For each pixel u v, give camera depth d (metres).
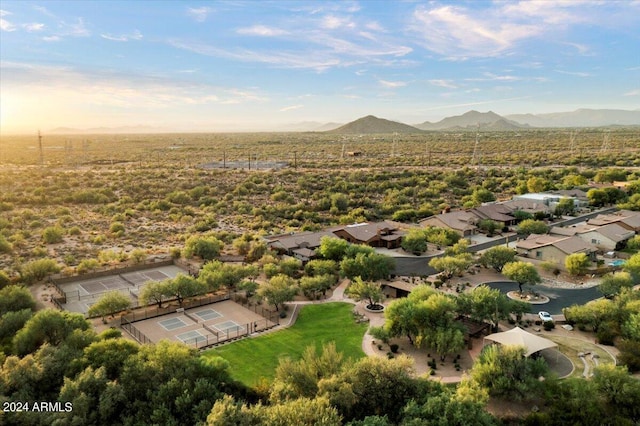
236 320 63.34
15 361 41.62
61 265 88.00
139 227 122.62
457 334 50.59
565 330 58.44
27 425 35.88
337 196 146.12
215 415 34.03
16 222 120.69
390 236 102.44
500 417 40.22
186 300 70.31
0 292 63.53
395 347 53.84
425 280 77.88
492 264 82.81
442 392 39.03
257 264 86.56
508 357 43.47
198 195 165.00
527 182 164.88
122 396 38.66
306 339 57.22
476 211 118.62
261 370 49.56
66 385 38.44
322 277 72.75
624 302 58.69
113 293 63.81
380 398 40.06
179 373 41.19
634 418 39.31
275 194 158.88
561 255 84.06
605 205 142.75
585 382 40.75
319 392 39.16
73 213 139.50
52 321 50.97
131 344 46.47
